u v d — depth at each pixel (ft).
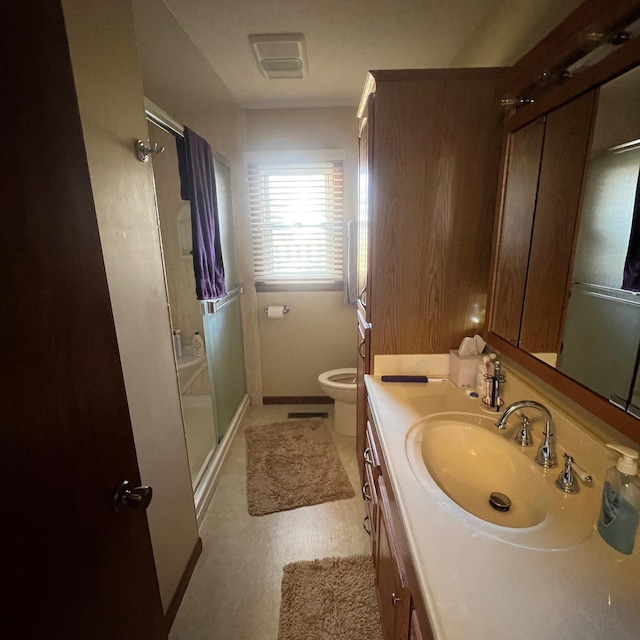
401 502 2.62
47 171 1.73
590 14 2.55
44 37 1.72
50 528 1.71
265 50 5.70
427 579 2.01
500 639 1.70
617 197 2.52
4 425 1.44
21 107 1.56
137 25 5.00
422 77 4.19
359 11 4.77
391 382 4.88
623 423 2.36
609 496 2.22
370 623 4.23
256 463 7.35
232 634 4.18
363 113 5.22
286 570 4.95
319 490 6.53
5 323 1.45
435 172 4.46
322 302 9.50
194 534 5.12
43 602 1.65
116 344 2.39
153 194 4.11
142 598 2.64
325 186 8.69
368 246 4.86
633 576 2.02
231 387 8.76
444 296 4.87
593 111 2.74
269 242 9.09
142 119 3.89
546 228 3.40
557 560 2.12
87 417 2.04
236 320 9.19
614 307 2.52
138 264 3.81
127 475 2.49
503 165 4.11
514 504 3.04
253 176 8.69
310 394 10.16
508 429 3.61
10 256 1.49
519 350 3.80
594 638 1.70
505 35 4.40
